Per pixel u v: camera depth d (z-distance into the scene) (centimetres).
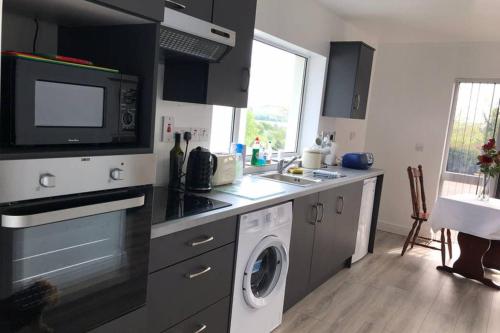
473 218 355
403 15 371
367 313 290
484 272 387
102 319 130
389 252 430
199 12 194
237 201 212
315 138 410
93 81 120
